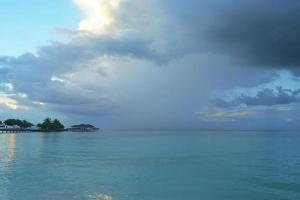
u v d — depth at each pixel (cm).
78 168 4859
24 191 3200
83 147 9662
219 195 3186
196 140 14712
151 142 12850
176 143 12056
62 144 11200
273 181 3872
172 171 4634
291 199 3047
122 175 4231
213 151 8188
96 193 3175
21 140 13862
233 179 4000
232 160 6100
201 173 4438
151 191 3306
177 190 3381
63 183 3609
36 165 5153
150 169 4797
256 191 3359
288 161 5972
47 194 3092
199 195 3191
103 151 8100
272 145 10575
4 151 7881
